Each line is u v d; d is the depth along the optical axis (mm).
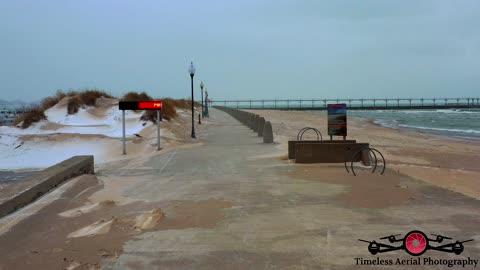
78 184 9875
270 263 5047
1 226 6613
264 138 20219
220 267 4961
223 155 15609
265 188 9367
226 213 7309
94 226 6527
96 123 27812
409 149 22375
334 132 13594
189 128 29828
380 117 79375
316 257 5203
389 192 8688
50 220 6961
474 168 16281
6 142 19516
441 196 8305
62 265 5082
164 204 8062
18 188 8148
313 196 8461
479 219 6691
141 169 12898
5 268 5004
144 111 28359
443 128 45844
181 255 5348
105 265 5066
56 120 27859
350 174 10820
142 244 5762
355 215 7000
